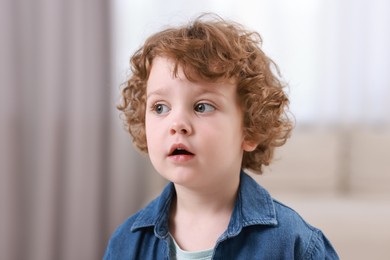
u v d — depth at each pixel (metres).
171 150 0.72
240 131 0.79
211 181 0.75
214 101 0.74
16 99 1.78
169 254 0.81
